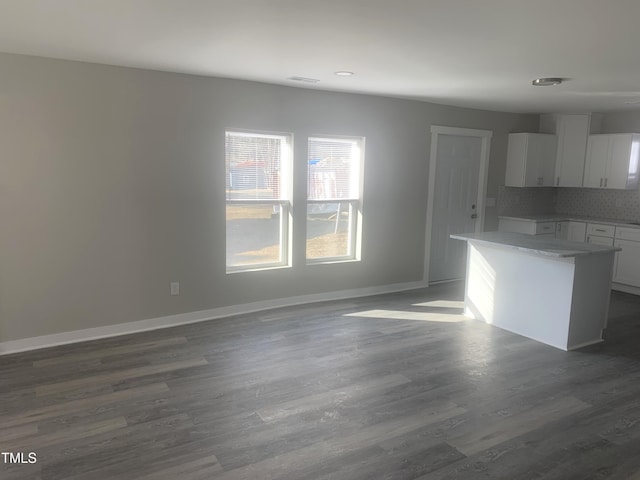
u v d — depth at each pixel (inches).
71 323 157.5
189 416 113.7
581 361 150.7
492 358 151.9
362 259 220.7
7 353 147.8
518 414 117.5
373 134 212.8
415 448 102.5
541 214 276.5
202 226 177.0
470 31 108.3
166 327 173.8
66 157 149.6
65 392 124.1
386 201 222.8
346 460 97.9
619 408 121.4
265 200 193.2
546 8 91.9
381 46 123.4
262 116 183.0
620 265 237.5
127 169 159.9
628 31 105.8
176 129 166.7
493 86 178.7
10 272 145.9
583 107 234.7
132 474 92.4
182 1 92.4
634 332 178.7
